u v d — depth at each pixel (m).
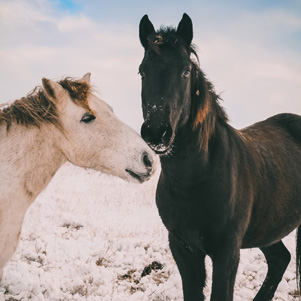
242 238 3.53
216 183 3.31
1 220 2.66
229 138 3.69
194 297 3.54
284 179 4.08
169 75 3.12
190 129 3.30
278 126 4.87
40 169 2.83
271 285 4.50
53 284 4.21
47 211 7.89
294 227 4.26
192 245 3.43
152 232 7.49
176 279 4.80
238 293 4.67
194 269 3.58
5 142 2.73
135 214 9.20
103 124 2.85
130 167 2.87
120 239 6.33
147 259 5.49
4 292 3.97
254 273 5.48
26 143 2.75
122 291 4.45
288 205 4.07
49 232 6.28
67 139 2.83
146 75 3.22
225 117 3.84
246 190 3.58
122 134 2.88
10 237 2.72
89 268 4.72
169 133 3.03
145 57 3.39
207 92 3.46
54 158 2.87
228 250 3.30
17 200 2.74
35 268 4.46
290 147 4.54
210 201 3.30
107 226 7.53
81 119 2.79
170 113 3.05
